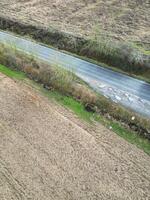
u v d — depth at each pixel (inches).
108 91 1231.5
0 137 988.6
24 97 1175.6
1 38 1600.6
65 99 1184.2
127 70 1354.6
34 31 1642.5
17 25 1701.5
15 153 932.0
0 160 906.1
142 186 854.5
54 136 1002.7
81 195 818.2
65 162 910.4
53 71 1274.6
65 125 1053.2
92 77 1315.2
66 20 1724.9
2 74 1307.8
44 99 1175.0
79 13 1795.0
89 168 896.3
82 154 941.8
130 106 1152.2
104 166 906.7
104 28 1625.2
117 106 1133.1
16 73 1318.9
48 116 1088.8
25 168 884.0
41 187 832.3
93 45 1457.9
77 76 1316.4
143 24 1664.6
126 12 1786.4
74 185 843.4
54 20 1727.4
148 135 1031.6
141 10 1808.6
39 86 1246.3
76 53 1483.8
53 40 1566.2
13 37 1620.3
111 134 1029.8
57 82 1236.5
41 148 954.7
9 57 1378.0
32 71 1306.6
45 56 1446.9
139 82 1291.8
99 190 834.8
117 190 837.8
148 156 953.5
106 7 1850.4
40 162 904.9
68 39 1533.0
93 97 1168.8
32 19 1740.9
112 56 1400.1
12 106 1125.1
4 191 820.0
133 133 1040.2
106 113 1122.7
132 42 1486.2
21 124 1045.8
